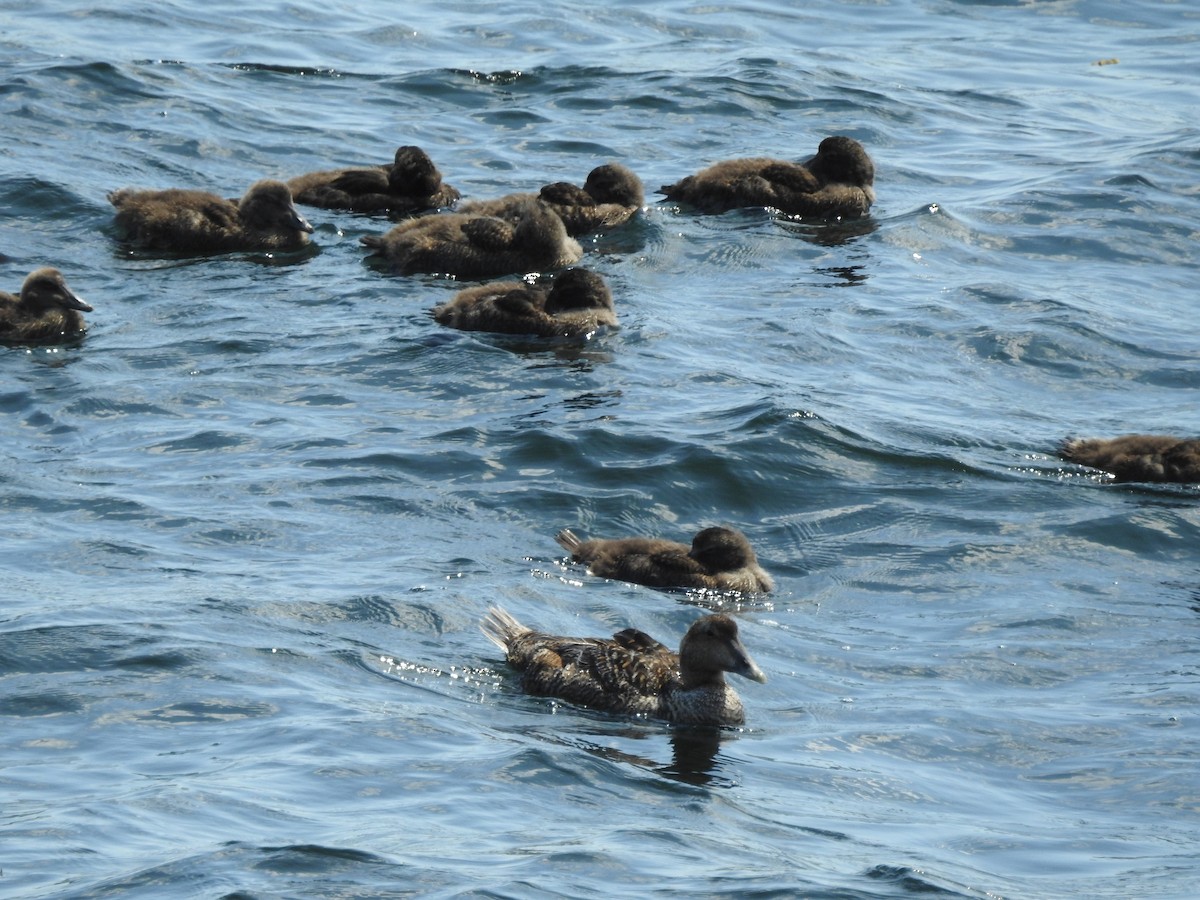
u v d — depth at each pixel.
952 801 11.73
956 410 19.62
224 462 17.48
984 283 23.67
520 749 11.95
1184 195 27.59
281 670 12.96
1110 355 21.47
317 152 28.70
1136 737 12.72
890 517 16.95
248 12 37.09
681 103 31.91
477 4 39.06
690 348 20.88
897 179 28.56
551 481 17.20
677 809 11.25
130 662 12.87
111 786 11.02
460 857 10.25
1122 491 17.70
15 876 9.79
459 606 14.38
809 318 22.11
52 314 20.92
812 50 36.34
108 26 35.00
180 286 22.70
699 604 14.98
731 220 25.95
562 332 20.97
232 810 10.71
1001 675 13.84
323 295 22.47
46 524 15.84
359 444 17.92
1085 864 10.79
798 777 11.95
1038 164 29.34
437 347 20.52
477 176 27.88
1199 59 36.69
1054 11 40.59
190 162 27.64
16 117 28.45
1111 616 15.04
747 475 17.48
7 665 12.73
